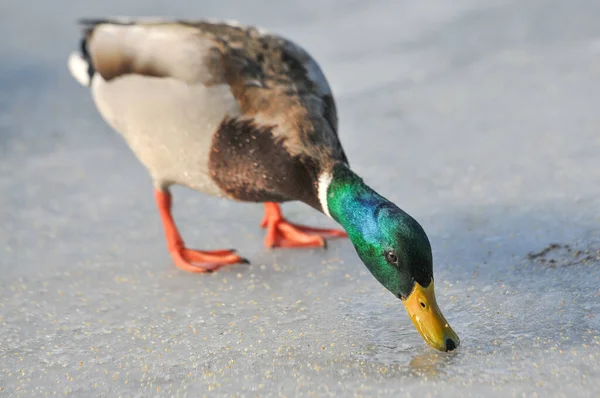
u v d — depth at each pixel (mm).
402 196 11422
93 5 19531
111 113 10547
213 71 9586
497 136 12922
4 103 15664
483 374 7461
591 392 7059
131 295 9594
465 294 8914
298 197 9344
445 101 14492
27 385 7824
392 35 17594
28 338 8695
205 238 11016
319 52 16891
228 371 7824
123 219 11617
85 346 8492
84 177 12992
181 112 9633
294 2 19516
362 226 8234
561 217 10305
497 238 10047
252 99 9414
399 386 7402
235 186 9664
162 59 9859
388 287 8008
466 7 18859
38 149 14000
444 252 9891
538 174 11539
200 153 9664
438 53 16562
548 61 15609
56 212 11867
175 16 18609
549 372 7391
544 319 8258
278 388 7492
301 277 9781
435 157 12500
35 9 19391
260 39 10039
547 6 18375
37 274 10148
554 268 9227
